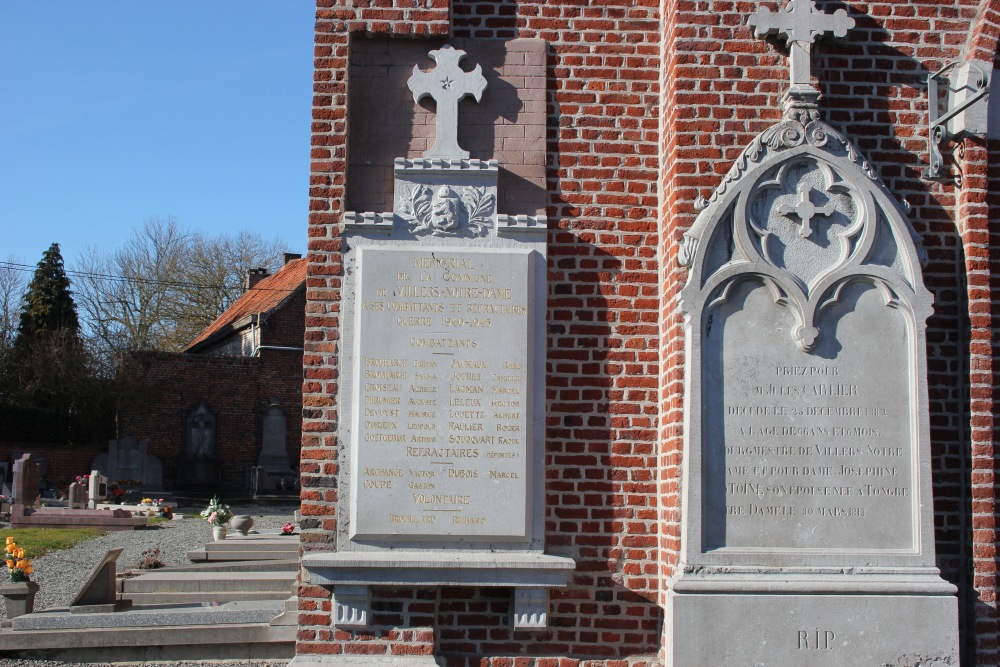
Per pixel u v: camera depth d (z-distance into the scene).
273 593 12.11
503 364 7.95
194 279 52.22
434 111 8.39
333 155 8.23
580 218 8.44
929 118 8.33
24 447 37.00
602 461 8.23
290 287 44.06
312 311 8.07
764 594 7.39
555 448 8.23
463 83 8.37
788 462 7.61
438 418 7.90
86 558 18.36
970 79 8.16
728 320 7.73
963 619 7.97
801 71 8.02
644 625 8.08
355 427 7.88
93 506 29.67
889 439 7.65
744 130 8.10
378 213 8.16
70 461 37.66
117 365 39.81
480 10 8.62
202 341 48.25
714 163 8.05
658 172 8.52
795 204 7.82
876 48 8.41
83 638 9.45
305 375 8.02
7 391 39.12
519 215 8.23
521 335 7.98
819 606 7.40
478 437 7.89
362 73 8.43
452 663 7.95
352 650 7.81
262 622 9.93
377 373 7.92
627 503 8.20
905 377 7.71
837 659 7.36
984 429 7.95
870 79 8.38
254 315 41.84
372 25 8.39
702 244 7.70
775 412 7.64
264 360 40.69
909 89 8.39
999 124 8.31
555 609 8.08
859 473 7.61
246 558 15.64
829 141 7.91
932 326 8.20
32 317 47.47
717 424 7.62
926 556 7.53
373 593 7.88
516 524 7.84
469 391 7.93
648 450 8.26
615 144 8.53
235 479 39.53
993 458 7.97
